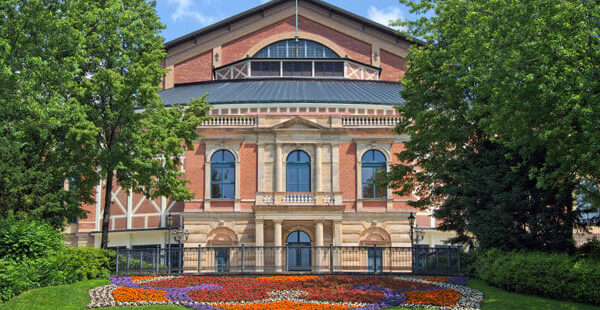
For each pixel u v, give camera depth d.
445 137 29.69
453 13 29.31
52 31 26.56
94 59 29.25
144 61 30.98
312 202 40.25
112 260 27.75
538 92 21.14
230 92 49.47
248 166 42.28
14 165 28.98
